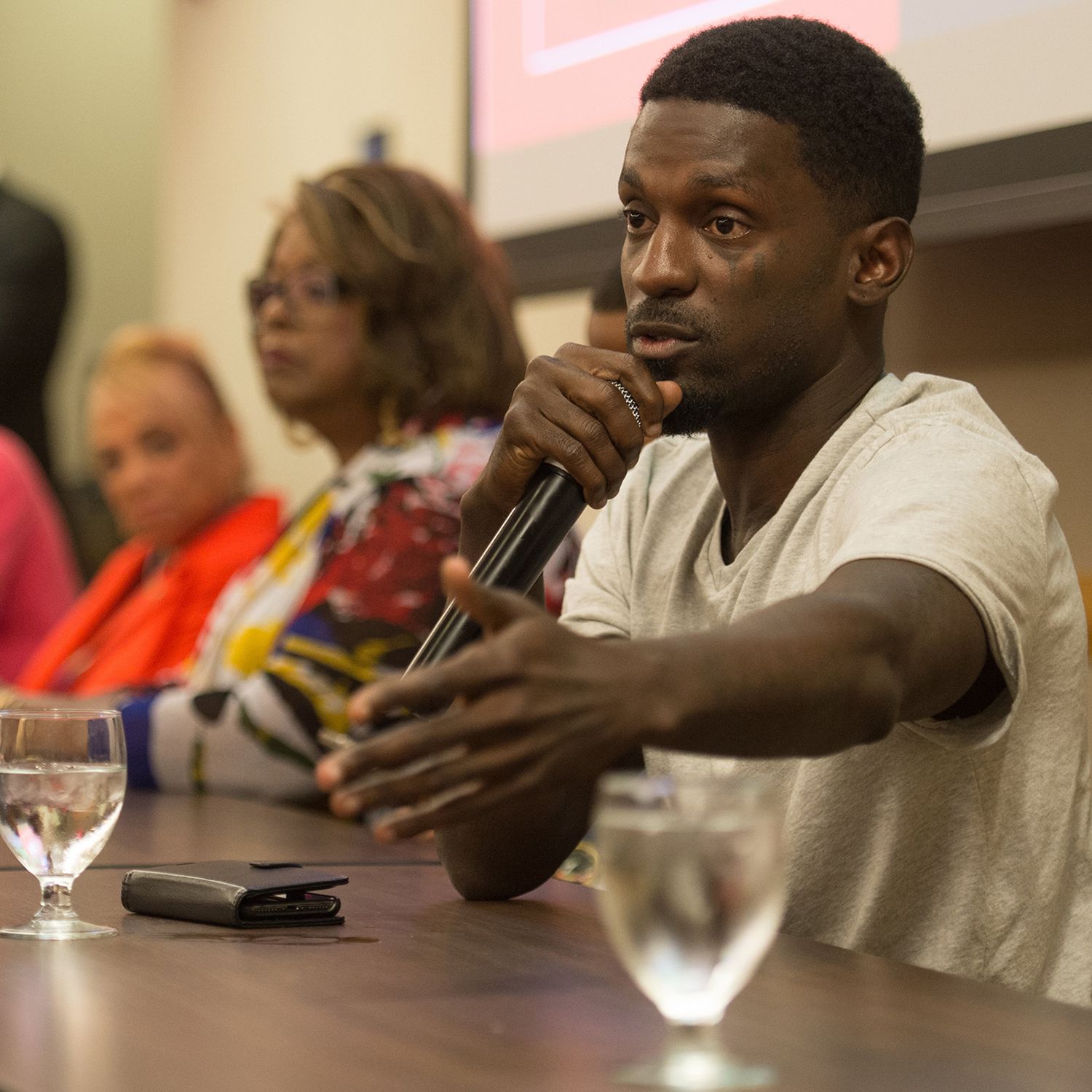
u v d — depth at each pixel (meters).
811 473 2.91
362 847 3.44
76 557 9.79
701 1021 1.67
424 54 8.09
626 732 1.72
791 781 2.93
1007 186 4.87
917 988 2.10
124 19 12.72
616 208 6.43
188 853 3.27
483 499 2.75
